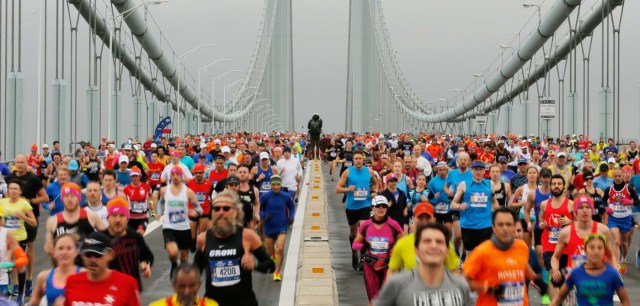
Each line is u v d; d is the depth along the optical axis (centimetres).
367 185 1709
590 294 927
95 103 5572
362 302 1344
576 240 1140
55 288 852
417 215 1026
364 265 1188
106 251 761
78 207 1139
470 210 1485
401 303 648
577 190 1908
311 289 1302
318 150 5381
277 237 1576
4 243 1168
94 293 762
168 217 1412
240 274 920
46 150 3170
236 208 919
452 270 910
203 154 2688
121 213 994
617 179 1655
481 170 1475
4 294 1177
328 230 2311
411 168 2147
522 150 3228
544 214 1348
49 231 1130
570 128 6450
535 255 992
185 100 11162
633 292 1438
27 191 1653
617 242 1548
